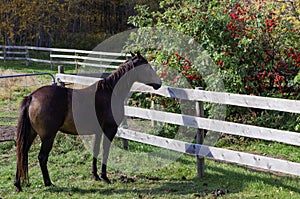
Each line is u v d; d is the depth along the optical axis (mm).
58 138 7996
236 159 5672
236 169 6504
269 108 5605
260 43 7926
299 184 5773
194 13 8086
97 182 6023
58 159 7125
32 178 6133
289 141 5266
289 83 7441
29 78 16000
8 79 15188
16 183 5566
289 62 7879
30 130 5605
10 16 29938
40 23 29938
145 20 8766
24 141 5441
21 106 5492
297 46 8008
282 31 7988
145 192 5641
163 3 8930
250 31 7953
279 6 8750
